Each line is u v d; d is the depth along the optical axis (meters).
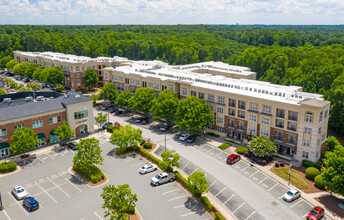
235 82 93.12
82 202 54.66
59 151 76.81
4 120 71.56
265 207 53.47
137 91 98.62
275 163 68.25
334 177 52.91
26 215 50.94
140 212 51.53
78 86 140.50
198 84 93.38
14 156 73.38
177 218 50.09
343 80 97.50
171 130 92.12
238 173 65.56
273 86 91.62
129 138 73.81
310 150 68.88
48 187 59.78
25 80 163.00
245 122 80.31
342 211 52.28
